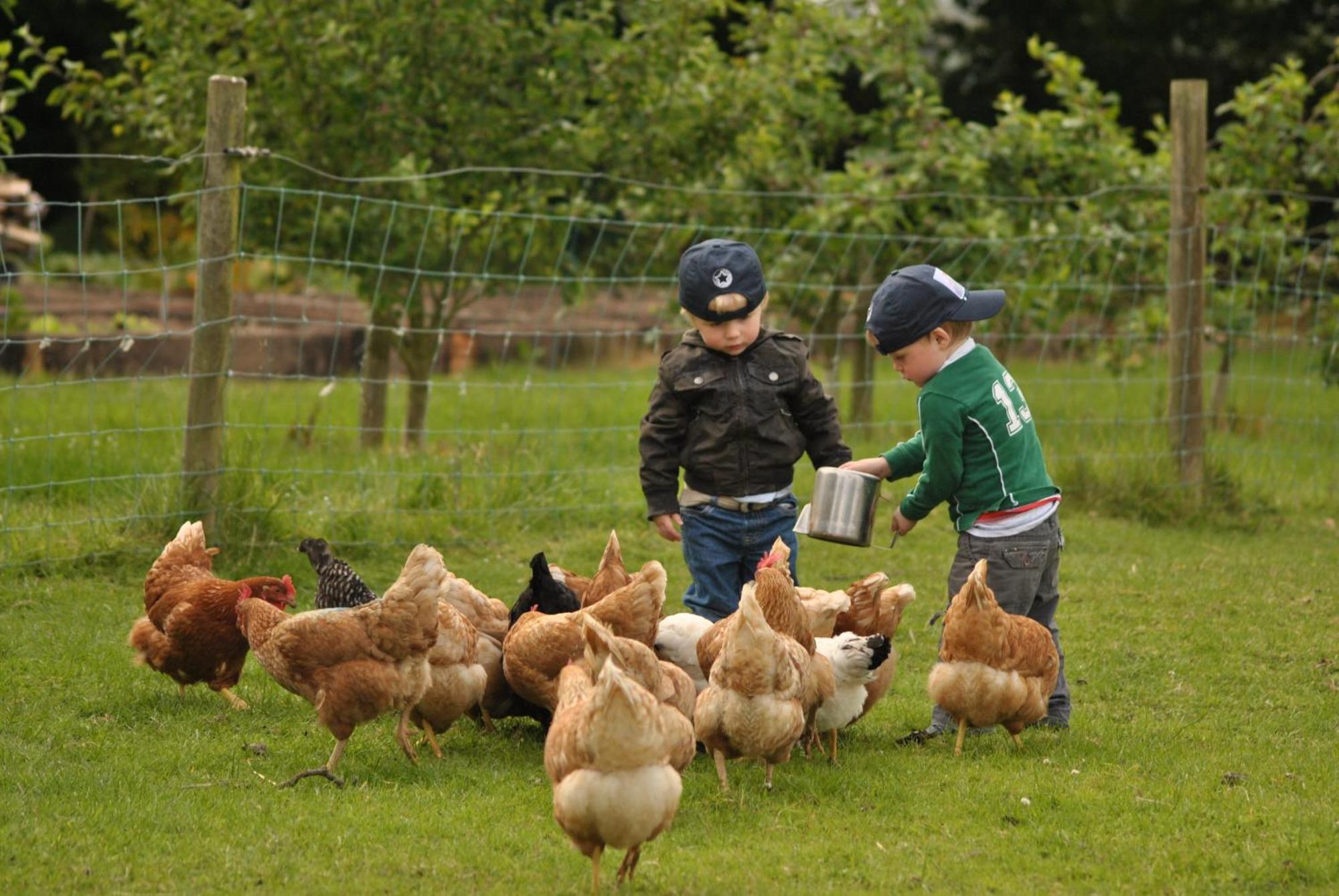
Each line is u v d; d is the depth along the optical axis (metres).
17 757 5.54
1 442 9.39
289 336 21.17
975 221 12.97
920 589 9.03
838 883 4.47
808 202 13.57
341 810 5.06
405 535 9.48
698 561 6.63
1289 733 6.37
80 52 28.89
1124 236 12.63
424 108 12.54
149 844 4.67
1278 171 14.08
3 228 24.02
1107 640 7.86
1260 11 28.62
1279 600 8.71
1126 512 11.09
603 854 4.68
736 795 5.36
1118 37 29.52
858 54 14.70
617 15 15.21
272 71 12.34
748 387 6.56
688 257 6.43
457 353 21.53
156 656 6.39
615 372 21.42
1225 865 4.66
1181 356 11.17
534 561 6.50
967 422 6.11
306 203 12.68
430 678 5.60
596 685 4.16
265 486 9.10
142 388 18.11
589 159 12.89
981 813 5.18
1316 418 14.55
